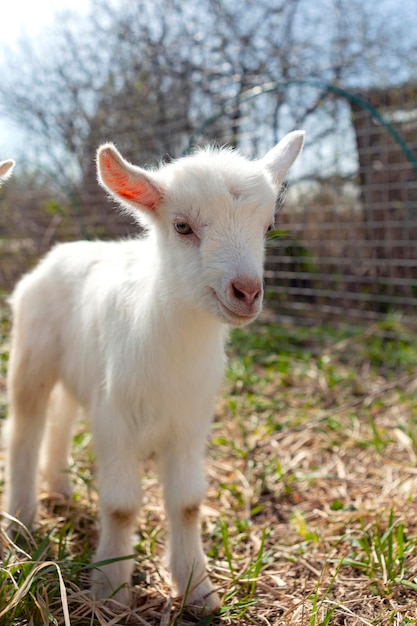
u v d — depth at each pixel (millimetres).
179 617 740
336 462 1093
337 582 792
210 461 1095
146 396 755
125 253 840
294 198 2023
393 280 1824
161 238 747
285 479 1035
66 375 885
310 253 1997
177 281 723
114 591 735
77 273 890
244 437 1144
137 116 2369
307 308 1896
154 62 2506
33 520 894
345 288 2006
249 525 911
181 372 754
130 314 769
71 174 2385
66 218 2203
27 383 900
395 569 786
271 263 1947
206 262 696
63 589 665
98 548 777
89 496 948
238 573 817
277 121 2105
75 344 859
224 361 810
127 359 756
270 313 1962
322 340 1740
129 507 761
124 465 770
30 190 2408
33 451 913
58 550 816
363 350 1617
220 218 697
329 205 2012
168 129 2172
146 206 746
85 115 2465
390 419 1243
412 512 917
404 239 1917
